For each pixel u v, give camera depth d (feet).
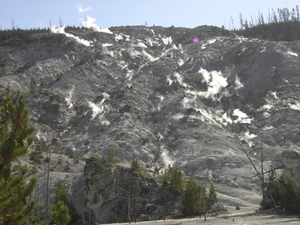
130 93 501.97
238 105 472.85
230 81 525.34
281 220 144.25
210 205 216.54
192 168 323.57
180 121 420.77
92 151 369.09
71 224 201.46
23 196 45.09
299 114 413.39
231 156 333.21
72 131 441.68
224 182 291.17
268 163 316.60
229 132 411.54
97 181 216.95
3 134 42.78
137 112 455.63
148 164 349.41
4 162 42.22
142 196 222.28
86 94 532.32
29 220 51.06
